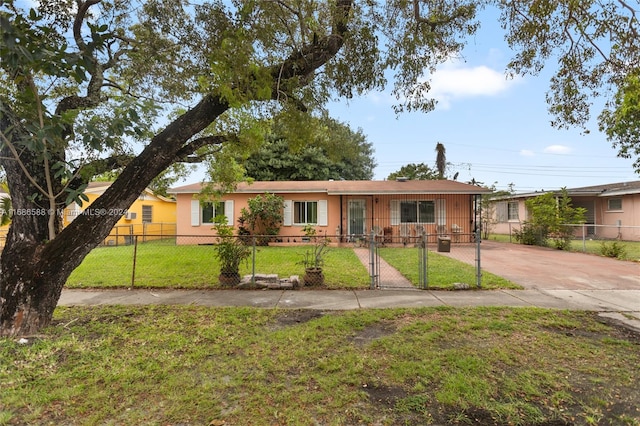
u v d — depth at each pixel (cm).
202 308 552
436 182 1817
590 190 1942
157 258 1120
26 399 282
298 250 1329
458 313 516
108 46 539
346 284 738
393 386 308
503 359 360
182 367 343
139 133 409
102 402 281
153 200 2112
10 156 429
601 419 261
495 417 263
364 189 1588
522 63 560
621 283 754
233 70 377
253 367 344
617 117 1038
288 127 525
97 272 878
